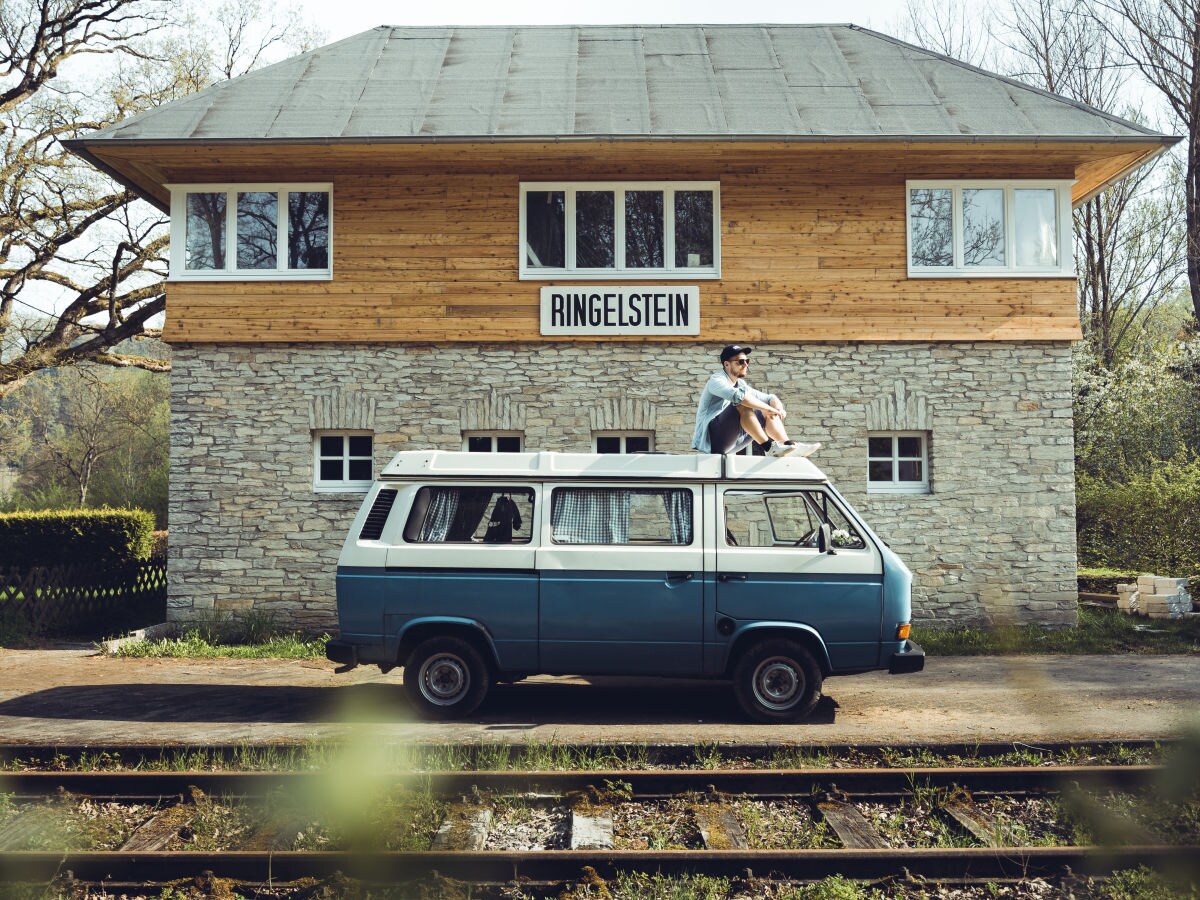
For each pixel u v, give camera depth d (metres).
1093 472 23.09
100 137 12.23
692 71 14.43
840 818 5.83
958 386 12.99
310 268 13.12
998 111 13.12
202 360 12.98
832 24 16.47
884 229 13.05
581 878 5.00
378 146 12.27
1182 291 29.14
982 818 5.83
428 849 5.34
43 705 8.73
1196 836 5.52
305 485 12.88
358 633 8.23
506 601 8.15
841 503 8.26
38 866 5.10
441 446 12.94
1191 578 15.77
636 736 7.47
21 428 43.69
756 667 8.05
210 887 4.96
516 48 15.45
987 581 12.84
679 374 12.97
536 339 12.98
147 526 18.02
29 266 20.44
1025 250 13.16
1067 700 8.84
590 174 13.05
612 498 8.30
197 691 9.41
